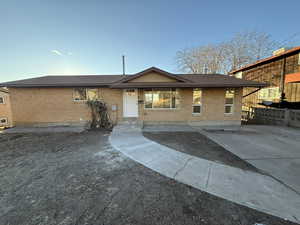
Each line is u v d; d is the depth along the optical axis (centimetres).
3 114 1803
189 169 351
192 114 884
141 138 617
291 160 400
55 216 206
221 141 575
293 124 845
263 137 632
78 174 329
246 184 286
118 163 386
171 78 830
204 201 237
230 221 196
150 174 329
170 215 207
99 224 192
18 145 538
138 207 224
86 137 644
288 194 253
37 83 811
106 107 876
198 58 2088
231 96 878
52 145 537
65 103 872
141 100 875
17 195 254
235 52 1983
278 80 1132
